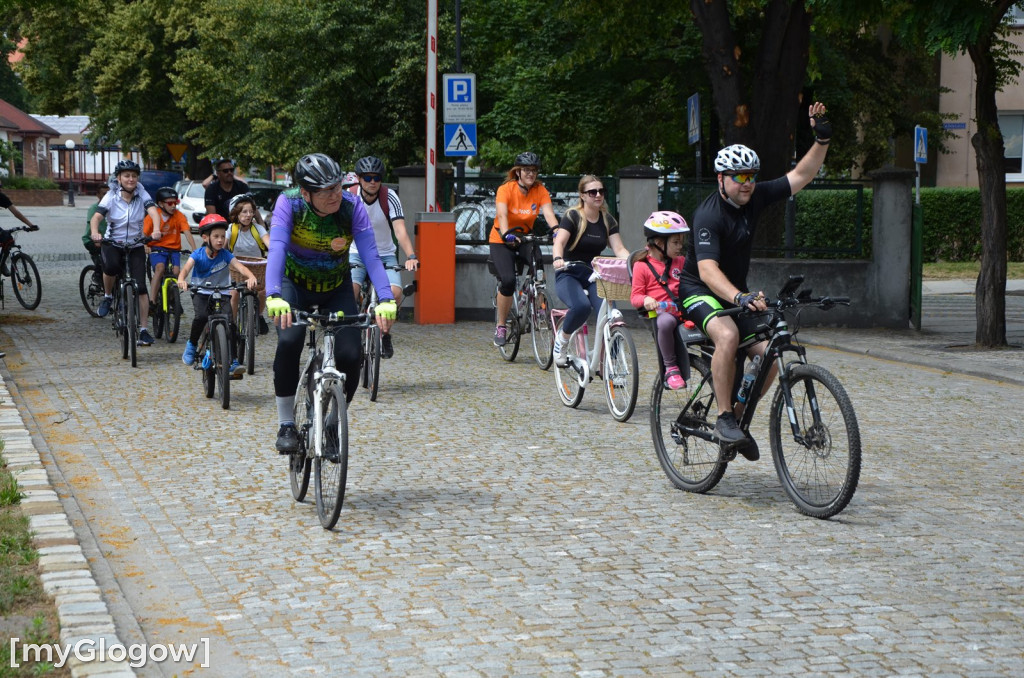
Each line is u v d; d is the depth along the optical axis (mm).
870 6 12531
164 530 5859
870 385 10695
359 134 29484
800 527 5918
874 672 4074
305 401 6230
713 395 6539
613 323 8836
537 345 11414
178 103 39531
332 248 6031
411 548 5535
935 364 11891
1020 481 6969
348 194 6086
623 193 15617
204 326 9688
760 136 16625
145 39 43344
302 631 4473
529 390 10195
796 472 6230
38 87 50594
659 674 4055
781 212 15477
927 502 6438
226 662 4172
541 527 5910
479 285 15953
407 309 16031
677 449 6789
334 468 5797
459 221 15992
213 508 6270
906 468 7305
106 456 7520
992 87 13070
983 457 7641
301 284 6188
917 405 9664
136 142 47719
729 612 4668
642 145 27234
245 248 11570
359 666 4129
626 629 4484
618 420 8812
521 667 4113
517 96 25906
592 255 9578
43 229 39562
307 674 4062
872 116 27875
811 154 6367
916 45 12266
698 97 16328
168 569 5246
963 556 5430
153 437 8102
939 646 4312
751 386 6379
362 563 5309
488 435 8258
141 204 12570
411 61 27750
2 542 5230
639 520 6055
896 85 27797
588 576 5125
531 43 26359
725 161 6152
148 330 13141
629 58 25109
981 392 10344
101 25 46281
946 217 25453
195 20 38844
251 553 5469
